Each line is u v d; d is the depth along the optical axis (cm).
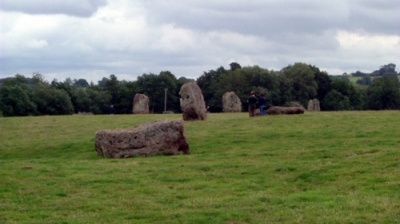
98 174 2673
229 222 1905
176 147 3244
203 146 3519
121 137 3216
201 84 12250
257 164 2834
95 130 4759
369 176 2470
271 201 2162
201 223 1898
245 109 10762
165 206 2130
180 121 3281
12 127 5100
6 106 9856
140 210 2080
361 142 3284
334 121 4300
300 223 1869
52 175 2645
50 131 4775
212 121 4738
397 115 4566
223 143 3584
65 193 2342
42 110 10519
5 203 2192
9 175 2602
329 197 2191
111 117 5975
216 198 2238
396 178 2406
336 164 2700
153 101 11694
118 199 2241
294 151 3127
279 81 11106
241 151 3269
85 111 11812
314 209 2019
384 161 2698
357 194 2227
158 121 3319
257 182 2506
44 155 3662
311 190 2339
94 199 2247
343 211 1977
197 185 2464
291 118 4572
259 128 4125
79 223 1920
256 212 2011
